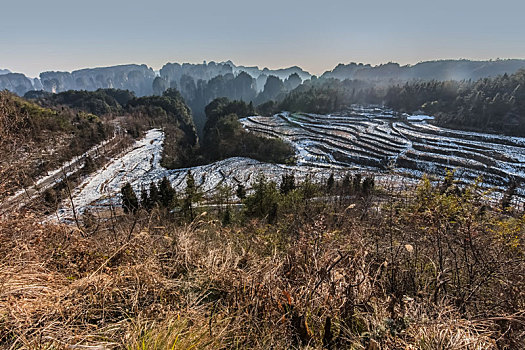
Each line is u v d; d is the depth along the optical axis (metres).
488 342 1.89
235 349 1.99
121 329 1.99
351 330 2.19
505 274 2.57
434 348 1.81
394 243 3.44
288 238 4.41
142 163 53.47
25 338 1.73
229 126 69.19
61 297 2.18
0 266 2.39
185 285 2.70
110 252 3.10
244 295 2.46
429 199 3.66
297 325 2.19
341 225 4.83
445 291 2.60
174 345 1.76
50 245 3.15
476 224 3.07
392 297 2.33
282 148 59.12
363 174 42.66
